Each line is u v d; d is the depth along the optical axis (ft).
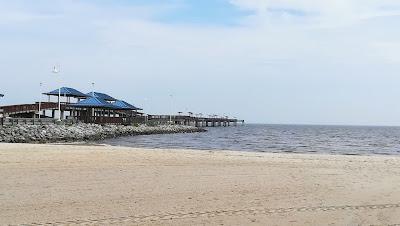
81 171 45.68
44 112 217.36
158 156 60.59
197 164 53.98
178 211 30.53
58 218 27.99
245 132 329.52
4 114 188.34
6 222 26.89
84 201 32.81
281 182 42.88
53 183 39.09
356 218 29.58
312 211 31.35
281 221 28.63
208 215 29.63
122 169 47.88
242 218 29.12
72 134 156.04
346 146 160.66
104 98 242.58
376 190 39.63
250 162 58.18
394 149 145.38
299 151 124.06
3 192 34.99
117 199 33.76
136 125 240.53
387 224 28.19
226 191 37.83
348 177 47.09
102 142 149.89
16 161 50.34
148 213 29.81
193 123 397.39
